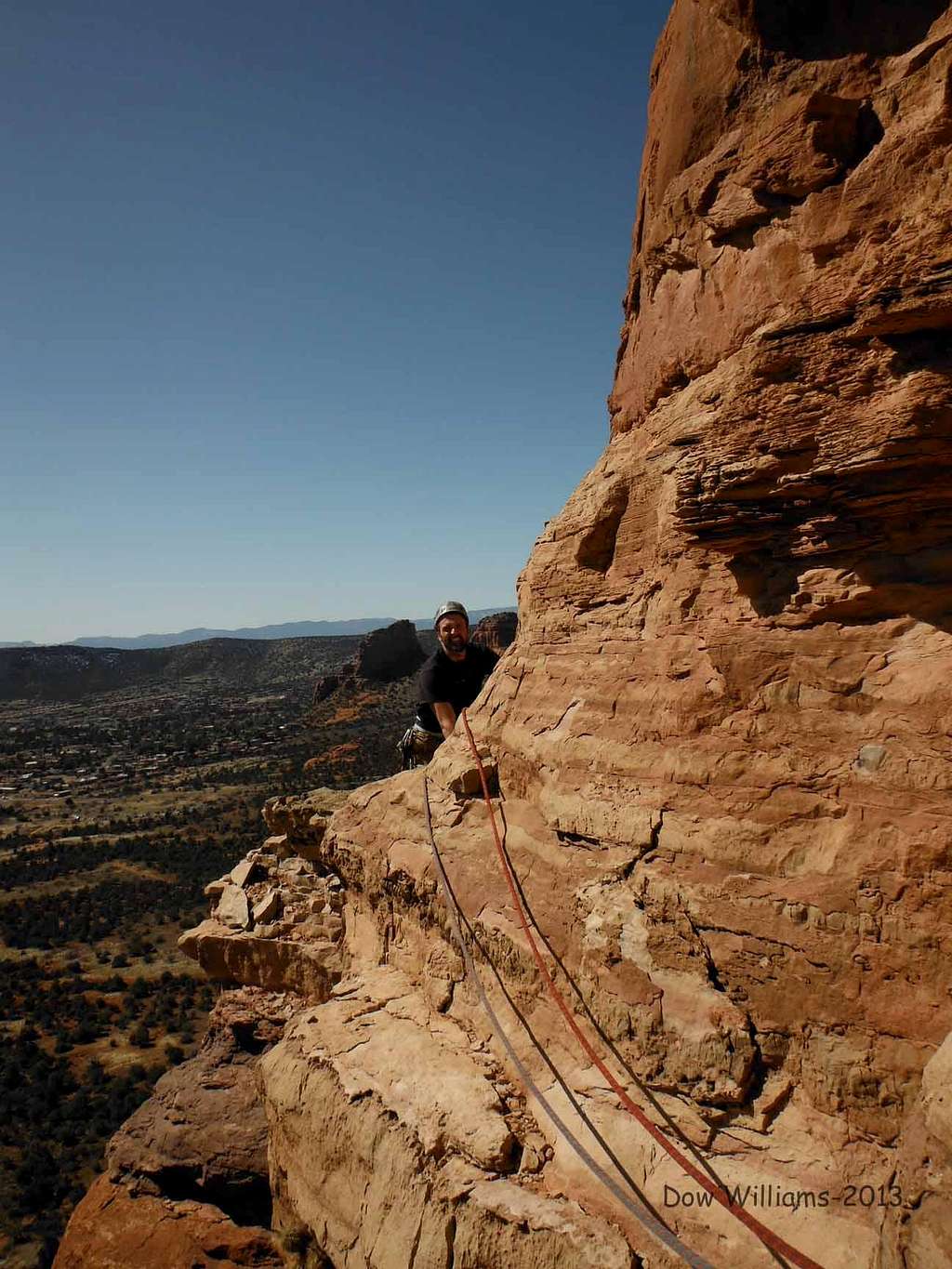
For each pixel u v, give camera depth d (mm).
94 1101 41750
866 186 6336
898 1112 5188
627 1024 6508
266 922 15258
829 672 6359
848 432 5828
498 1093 7141
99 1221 12961
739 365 7004
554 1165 6344
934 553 6035
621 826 7430
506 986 7953
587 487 10078
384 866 10539
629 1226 5625
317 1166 8039
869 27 6941
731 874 6441
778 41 7523
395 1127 7191
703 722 7125
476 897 8625
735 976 6160
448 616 12211
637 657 8180
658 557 8281
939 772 5574
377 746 139125
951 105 5828
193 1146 12977
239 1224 12461
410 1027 8578
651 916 6812
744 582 7062
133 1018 52656
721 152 7867
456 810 9922
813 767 6273
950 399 5367
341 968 13609
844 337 5871
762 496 6445
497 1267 5840
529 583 10727
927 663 5879
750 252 7562
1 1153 37500
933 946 5297
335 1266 7570
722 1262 5152
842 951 5672
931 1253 4074
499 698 10555
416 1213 6527
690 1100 6000
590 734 8336
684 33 8422
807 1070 5668
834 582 6402
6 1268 29312
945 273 5254
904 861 5523
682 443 7668
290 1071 8781
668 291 9109
